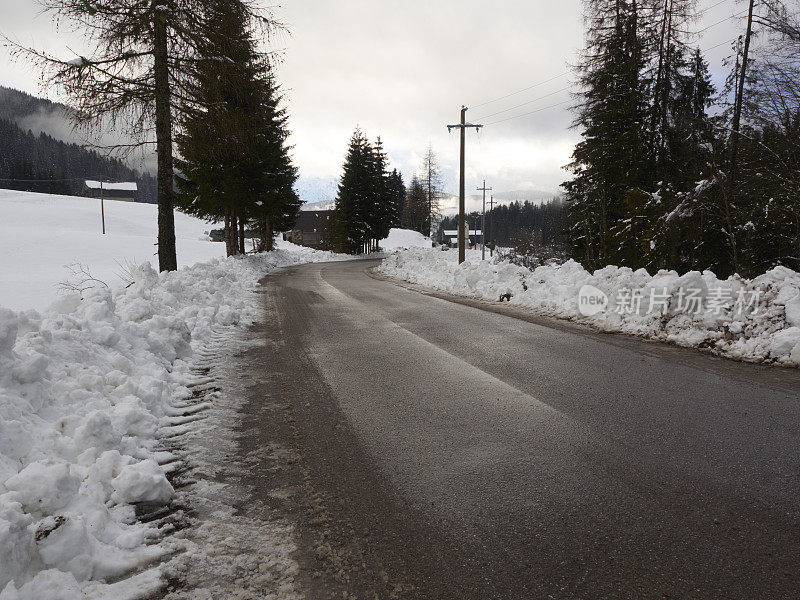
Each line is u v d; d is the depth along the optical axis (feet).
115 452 9.18
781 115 45.39
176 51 36.78
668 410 13.51
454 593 6.41
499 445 11.25
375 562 7.09
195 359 19.65
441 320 29.60
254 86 42.32
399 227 344.69
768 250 49.19
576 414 13.26
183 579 6.73
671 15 69.62
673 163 69.10
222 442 11.60
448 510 8.48
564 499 8.80
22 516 6.43
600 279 30.17
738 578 6.63
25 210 187.62
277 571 6.91
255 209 83.20
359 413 13.55
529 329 26.48
